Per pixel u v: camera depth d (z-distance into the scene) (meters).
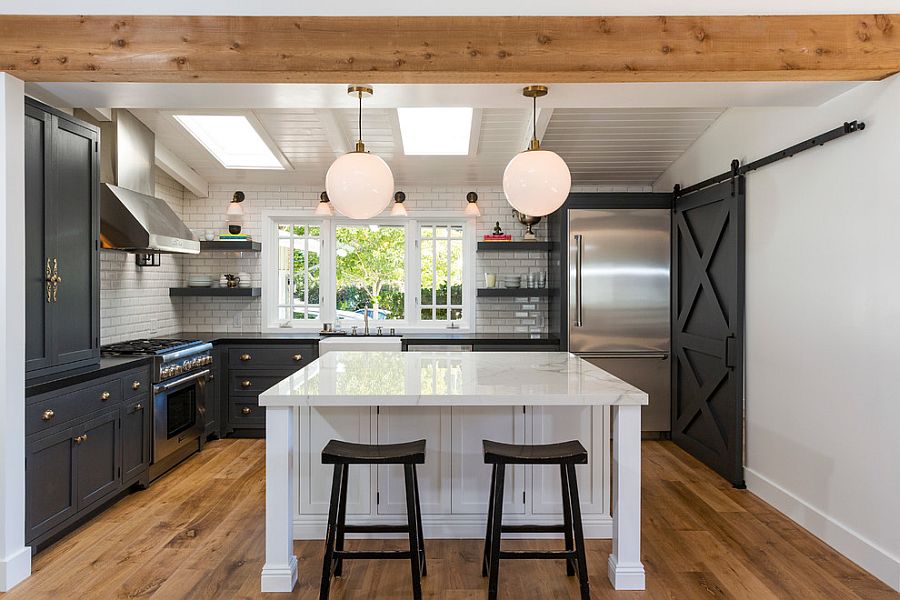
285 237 6.71
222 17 2.83
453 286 6.73
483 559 3.07
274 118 5.11
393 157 5.82
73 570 3.11
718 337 4.78
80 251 3.71
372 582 3.00
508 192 3.37
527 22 2.84
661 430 5.83
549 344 5.82
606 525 3.49
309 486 3.51
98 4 2.81
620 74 2.89
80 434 3.55
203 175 6.30
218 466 4.93
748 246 4.41
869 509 3.13
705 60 2.83
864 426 3.18
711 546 3.42
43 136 3.31
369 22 2.84
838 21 2.84
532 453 2.73
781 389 3.98
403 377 3.29
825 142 3.46
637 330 5.77
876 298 3.09
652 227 5.74
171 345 4.93
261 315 6.53
